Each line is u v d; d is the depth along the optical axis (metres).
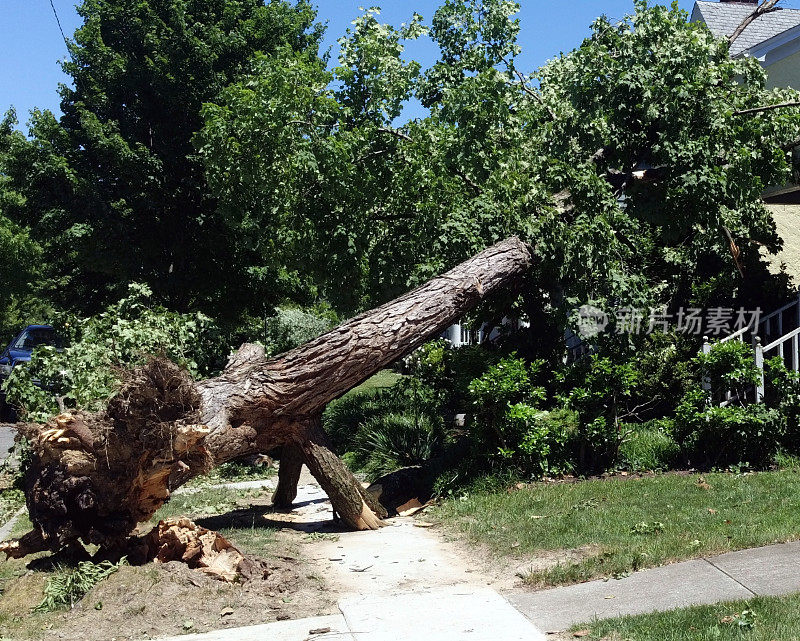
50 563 6.36
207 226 18.45
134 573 5.90
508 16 13.03
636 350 11.04
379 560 7.00
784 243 15.01
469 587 6.07
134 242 18.59
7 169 18.66
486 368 9.93
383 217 12.59
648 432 10.62
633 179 11.51
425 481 9.68
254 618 5.51
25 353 19.66
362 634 5.11
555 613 5.32
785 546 6.24
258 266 19.06
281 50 12.60
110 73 18.55
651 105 10.67
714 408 9.38
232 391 8.09
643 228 12.95
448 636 5.01
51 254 20.61
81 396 8.73
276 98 12.22
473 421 9.90
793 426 9.70
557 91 12.61
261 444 8.36
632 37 11.09
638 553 6.25
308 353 8.46
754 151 10.88
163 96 18.30
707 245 12.65
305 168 11.91
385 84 12.26
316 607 5.73
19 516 9.52
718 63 12.02
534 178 11.07
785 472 8.88
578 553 6.59
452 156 11.66
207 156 12.76
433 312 9.30
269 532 8.15
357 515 8.36
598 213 10.67
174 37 18.38
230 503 9.88
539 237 10.50
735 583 5.53
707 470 9.34
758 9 13.92
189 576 5.92
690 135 11.03
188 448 6.10
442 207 11.70
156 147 18.20
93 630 5.30
